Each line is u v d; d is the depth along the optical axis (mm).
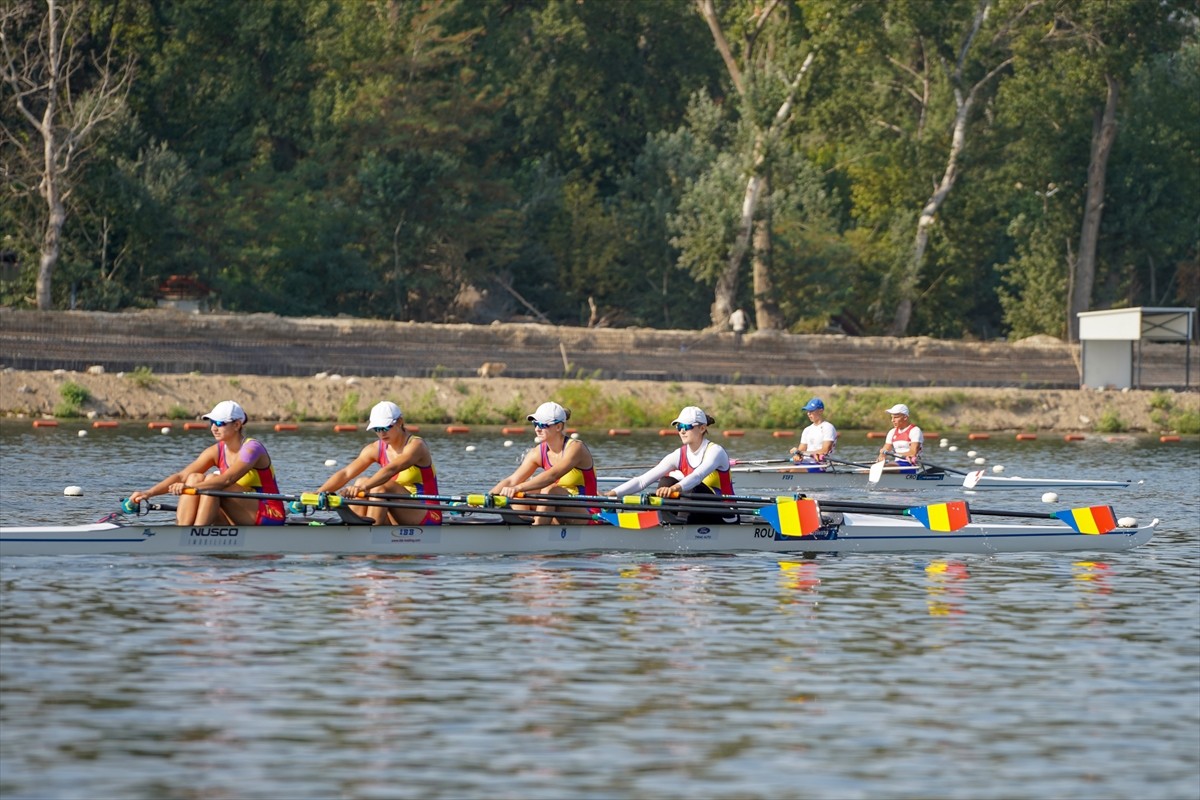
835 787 37719
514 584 66438
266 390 191375
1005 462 151500
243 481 73125
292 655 51031
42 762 38750
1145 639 55844
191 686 46594
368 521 74500
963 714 44750
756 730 42688
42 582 63750
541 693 46406
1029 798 37156
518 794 36812
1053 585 68875
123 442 146125
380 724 42688
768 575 70812
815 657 52125
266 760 39219
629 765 39219
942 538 80875
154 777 37688
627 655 52000
